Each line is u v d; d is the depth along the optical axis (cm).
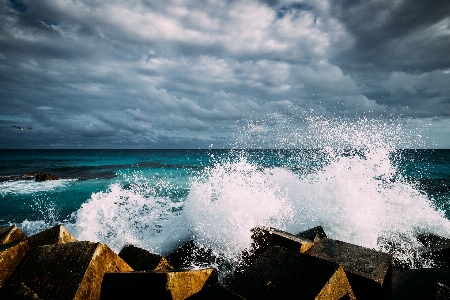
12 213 904
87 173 2061
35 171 2166
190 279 233
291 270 244
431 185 1348
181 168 2488
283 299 213
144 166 2725
